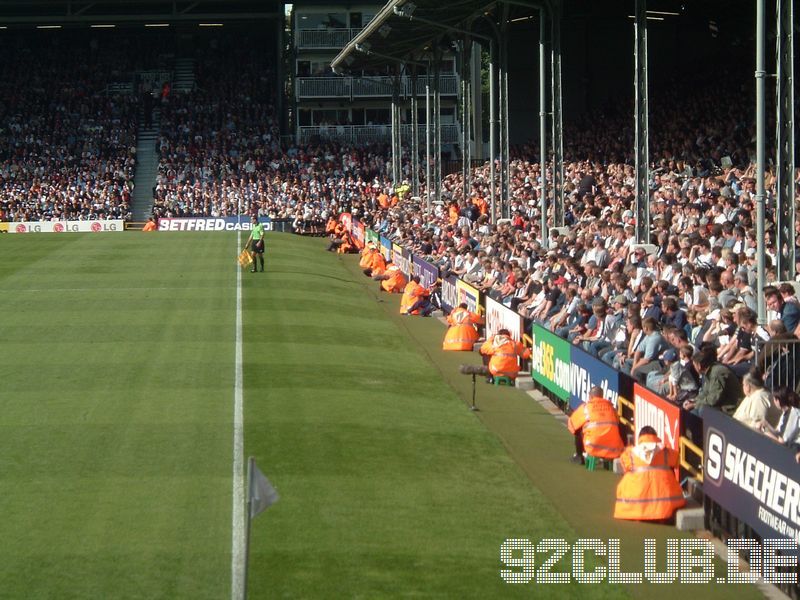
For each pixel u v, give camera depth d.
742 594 15.80
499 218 58.28
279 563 16.56
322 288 48.75
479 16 57.19
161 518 18.47
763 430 17.56
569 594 15.72
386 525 18.28
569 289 30.67
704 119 58.03
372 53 72.31
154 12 94.75
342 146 93.38
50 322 37.84
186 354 32.34
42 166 89.50
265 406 26.02
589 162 63.03
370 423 24.73
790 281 25.80
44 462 21.59
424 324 41.12
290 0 98.06
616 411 23.06
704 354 20.38
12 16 92.69
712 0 64.38
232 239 68.56
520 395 28.92
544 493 20.30
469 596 15.52
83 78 97.62
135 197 88.75
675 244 33.31
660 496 18.64
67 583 15.84
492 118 55.66
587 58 77.88
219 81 98.19
